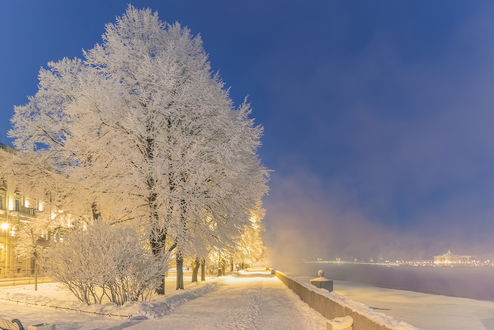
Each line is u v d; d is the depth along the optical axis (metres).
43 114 29.12
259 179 28.14
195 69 27.30
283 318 14.55
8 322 10.26
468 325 25.09
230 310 16.84
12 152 44.25
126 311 14.98
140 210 24.39
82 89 26.97
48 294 23.44
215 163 25.33
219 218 27.64
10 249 47.38
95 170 24.50
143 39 28.03
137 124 22.98
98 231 17.36
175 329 12.48
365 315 8.65
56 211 29.50
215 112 25.98
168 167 23.44
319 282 22.08
